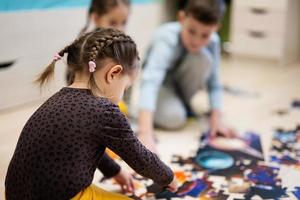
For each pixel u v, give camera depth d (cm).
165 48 174
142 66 189
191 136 169
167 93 186
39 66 201
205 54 176
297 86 234
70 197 89
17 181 93
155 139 166
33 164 89
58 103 93
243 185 128
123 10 170
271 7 273
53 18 203
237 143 160
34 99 203
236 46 297
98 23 172
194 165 142
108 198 99
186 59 182
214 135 168
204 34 166
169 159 147
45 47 203
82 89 95
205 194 123
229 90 227
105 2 168
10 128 170
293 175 133
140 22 257
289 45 283
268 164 141
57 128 89
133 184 127
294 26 283
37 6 195
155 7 267
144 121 158
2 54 187
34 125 92
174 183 109
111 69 96
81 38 100
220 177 133
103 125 91
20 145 93
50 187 89
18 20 189
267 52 283
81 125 90
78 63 97
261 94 221
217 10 164
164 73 175
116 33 100
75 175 89
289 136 165
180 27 182
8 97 193
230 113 192
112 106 94
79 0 212
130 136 95
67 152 89
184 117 179
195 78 185
